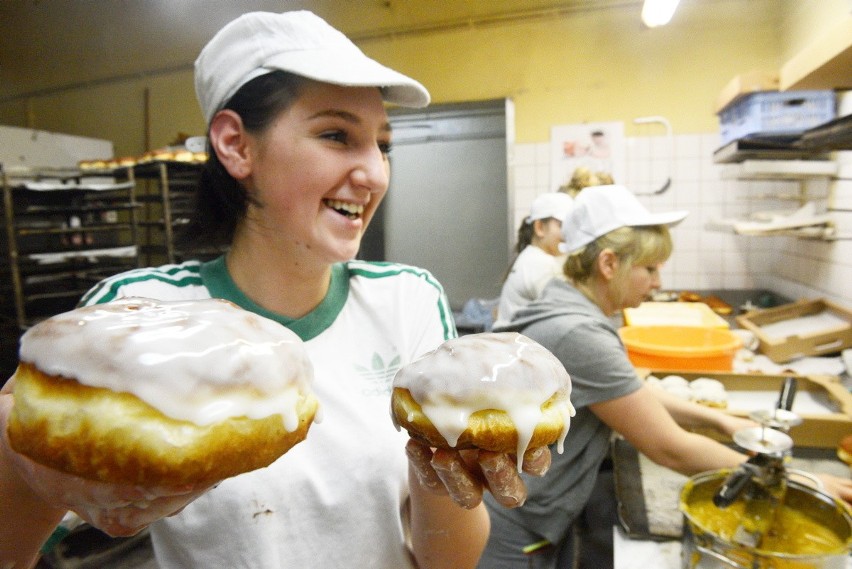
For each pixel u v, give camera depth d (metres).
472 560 0.80
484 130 3.99
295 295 0.82
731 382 1.73
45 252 3.06
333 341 0.84
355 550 0.78
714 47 3.51
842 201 2.55
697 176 3.62
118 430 0.38
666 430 1.17
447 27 3.84
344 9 3.98
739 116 2.88
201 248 0.89
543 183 3.87
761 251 3.61
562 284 1.45
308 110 0.69
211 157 0.78
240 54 0.70
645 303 3.01
